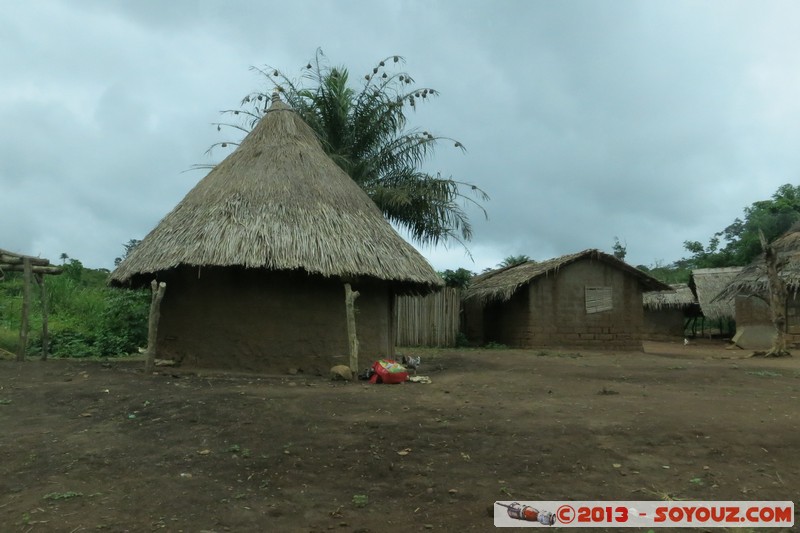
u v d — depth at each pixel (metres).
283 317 10.13
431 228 19.20
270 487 4.52
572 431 5.84
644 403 7.27
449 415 6.43
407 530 3.90
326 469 4.86
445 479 4.70
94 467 4.80
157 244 10.16
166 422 5.96
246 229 9.91
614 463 5.08
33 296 18.55
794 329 20.23
